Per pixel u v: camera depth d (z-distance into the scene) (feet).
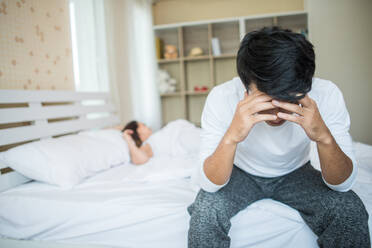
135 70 10.34
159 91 13.05
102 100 8.15
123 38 9.84
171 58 13.11
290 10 12.51
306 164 3.46
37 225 3.88
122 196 3.89
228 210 2.87
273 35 2.25
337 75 9.78
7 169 5.26
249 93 2.64
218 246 2.68
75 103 6.66
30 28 5.94
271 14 11.53
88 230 3.74
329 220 2.73
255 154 3.11
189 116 13.88
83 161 4.87
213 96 3.13
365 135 9.56
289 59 2.15
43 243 3.88
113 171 5.40
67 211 3.81
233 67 13.25
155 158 6.34
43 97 5.53
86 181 4.75
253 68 2.27
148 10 12.21
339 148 2.55
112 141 6.01
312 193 2.93
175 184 4.45
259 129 2.95
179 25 12.57
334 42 9.74
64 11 7.18
